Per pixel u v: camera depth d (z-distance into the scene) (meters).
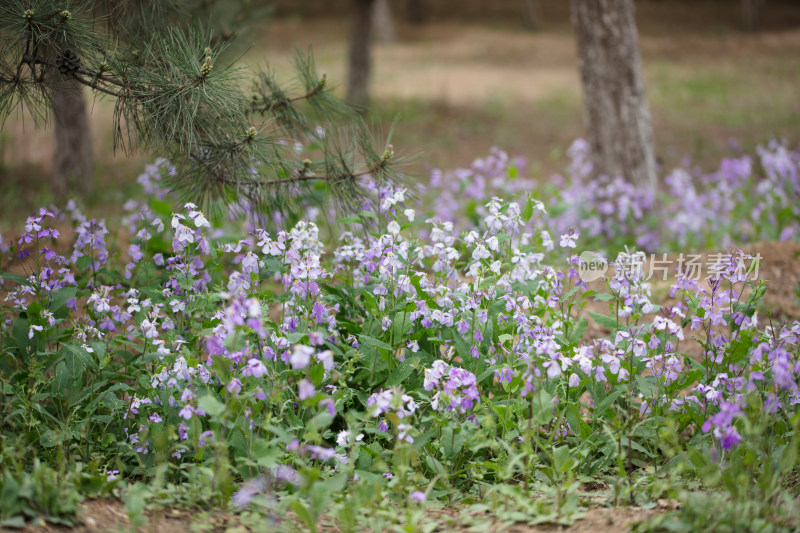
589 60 11.53
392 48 40.06
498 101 26.50
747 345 4.82
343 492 4.29
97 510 3.97
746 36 40.06
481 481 4.66
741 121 22.75
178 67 5.50
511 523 4.03
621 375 4.84
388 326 5.09
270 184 6.27
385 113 23.61
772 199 11.00
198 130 5.79
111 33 6.25
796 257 8.70
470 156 19.66
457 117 24.05
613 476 4.87
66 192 13.44
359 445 4.56
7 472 3.90
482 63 35.91
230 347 4.05
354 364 5.27
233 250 5.25
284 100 6.72
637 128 11.52
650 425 4.94
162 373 4.67
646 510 4.17
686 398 4.99
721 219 11.05
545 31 43.56
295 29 42.66
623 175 11.56
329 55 35.25
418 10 45.84
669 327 4.80
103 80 5.46
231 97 5.66
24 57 5.26
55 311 5.32
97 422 5.00
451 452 4.48
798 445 4.23
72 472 4.12
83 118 13.92
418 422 4.70
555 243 9.76
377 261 5.34
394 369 5.12
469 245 5.19
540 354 4.68
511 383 4.64
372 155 6.20
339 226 8.38
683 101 26.28
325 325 5.33
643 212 11.20
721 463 4.46
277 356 4.75
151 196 9.27
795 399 4.71
